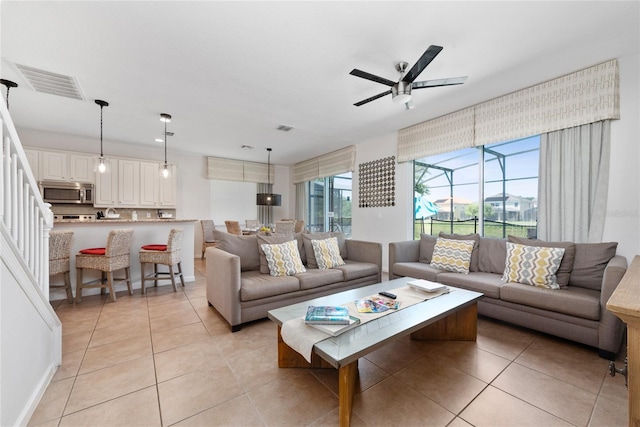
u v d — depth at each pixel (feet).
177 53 7.89
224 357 6.61
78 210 16.83
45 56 7.98
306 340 4.82
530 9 6.20
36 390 5.01
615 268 6.40
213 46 7.57
